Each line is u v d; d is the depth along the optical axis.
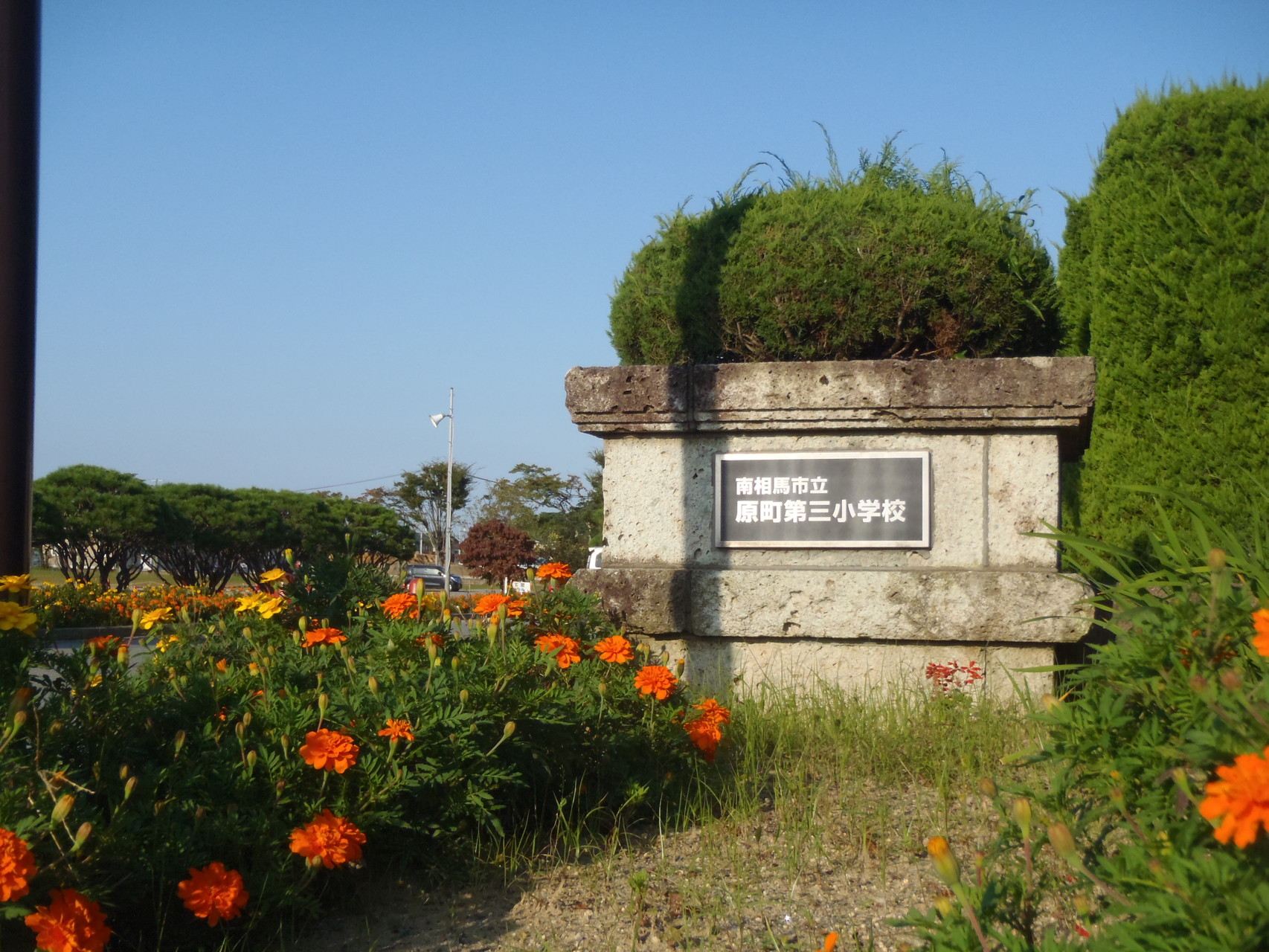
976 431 5.23
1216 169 7.09
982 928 1.62
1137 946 1.50
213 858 2.66
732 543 5.45
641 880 2.83
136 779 2.56
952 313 5.46
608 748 3.76
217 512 27.27
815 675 5.29
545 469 47.34
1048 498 5.14
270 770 2.87
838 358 5.62
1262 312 6.83
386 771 3.03
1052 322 5.75
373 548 32.41
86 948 2.08
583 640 4.80
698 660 5.43
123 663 3.08
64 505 23.70
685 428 5.47
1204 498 6.89
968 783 3.89
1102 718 2.07
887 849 3.31
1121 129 7.62
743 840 3.50
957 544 5.23
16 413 4.56
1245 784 1.36
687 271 5.80
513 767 3.28
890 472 5.30
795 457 5.39
